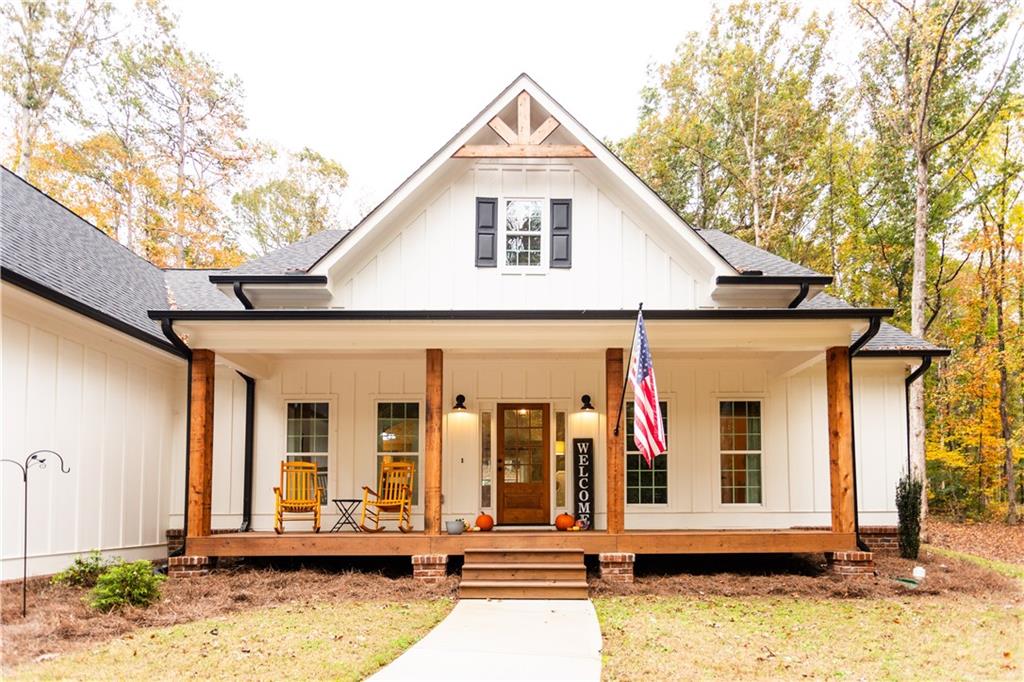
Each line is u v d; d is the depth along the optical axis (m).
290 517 12.64
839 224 27.50
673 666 6.27
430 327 10.40
